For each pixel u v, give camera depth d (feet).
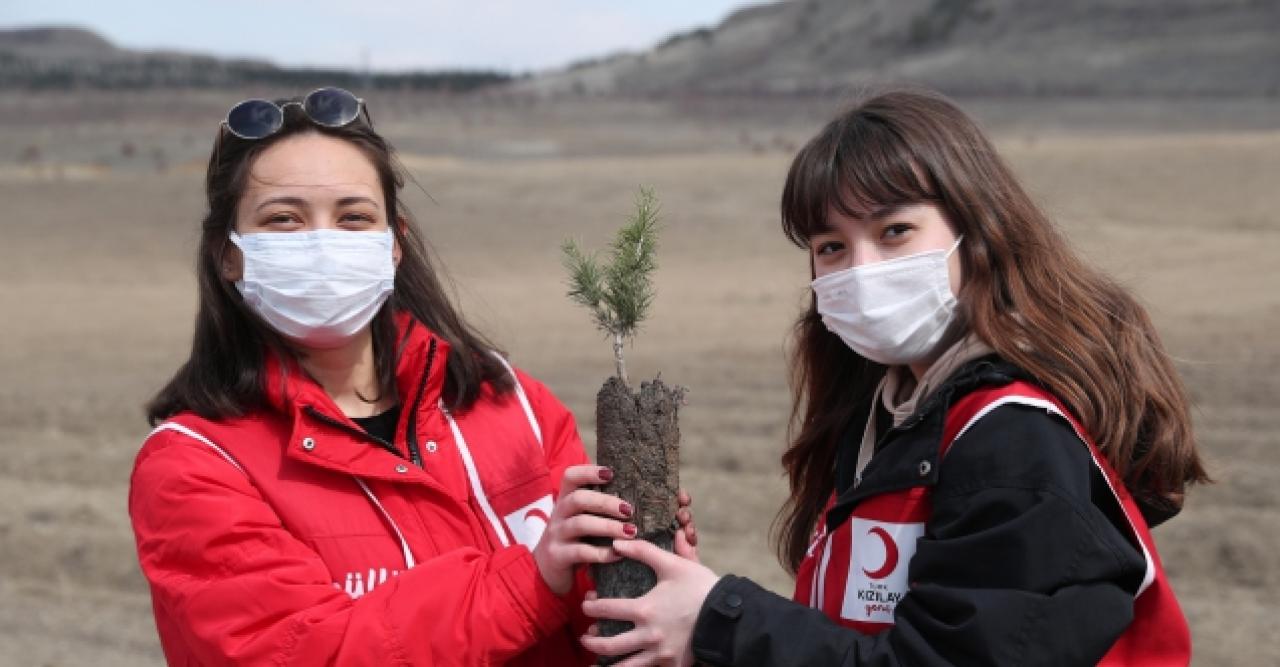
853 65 637.71
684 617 7.78
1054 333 7.88
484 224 113.91
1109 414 7.65
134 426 42.80
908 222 8.18
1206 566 25.50
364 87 426.51
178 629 8.34
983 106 305.53
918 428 7.88
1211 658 20.95
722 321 68.13
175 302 82.48
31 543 28.84
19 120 278.26
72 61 481.05
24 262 100.17
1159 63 467.52
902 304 8.20
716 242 102.22
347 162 9.04
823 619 7.59
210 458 8.51
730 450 35.27
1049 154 140.05
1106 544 7.16
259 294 8.77
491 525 9.26
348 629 7.90
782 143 223.30
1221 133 227.20
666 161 166.61
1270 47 453.99
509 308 74.49
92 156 206.39
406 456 9.06
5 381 54.44
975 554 7.19
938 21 629.92
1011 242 8.17
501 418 9.66
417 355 9.26
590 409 43.32
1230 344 52.34
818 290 8.57
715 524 29.07
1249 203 106.83
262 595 8.01
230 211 9.00
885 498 7.96
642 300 8.40
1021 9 602.44
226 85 377.30
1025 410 7.48
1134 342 8.15
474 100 351.67
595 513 8.15
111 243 109.09
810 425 9.90
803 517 10.05
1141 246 88.63
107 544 28.84
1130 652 7.56
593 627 8.31
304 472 8.70
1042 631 6.95
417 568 8.26
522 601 8.20
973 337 8.09
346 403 9.41
